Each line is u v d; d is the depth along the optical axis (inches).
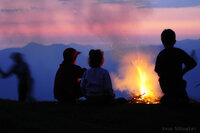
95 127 147.9
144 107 206.8
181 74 211.6
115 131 145.6
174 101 204.8
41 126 135.7
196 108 199.8
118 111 193.2
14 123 133.0
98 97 212.7
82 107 207.9
